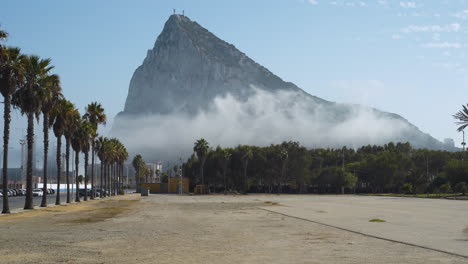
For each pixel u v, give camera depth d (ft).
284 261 55.93
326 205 230.07
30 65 162.50
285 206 220.02
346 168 600.80
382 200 305.32
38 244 72.74
